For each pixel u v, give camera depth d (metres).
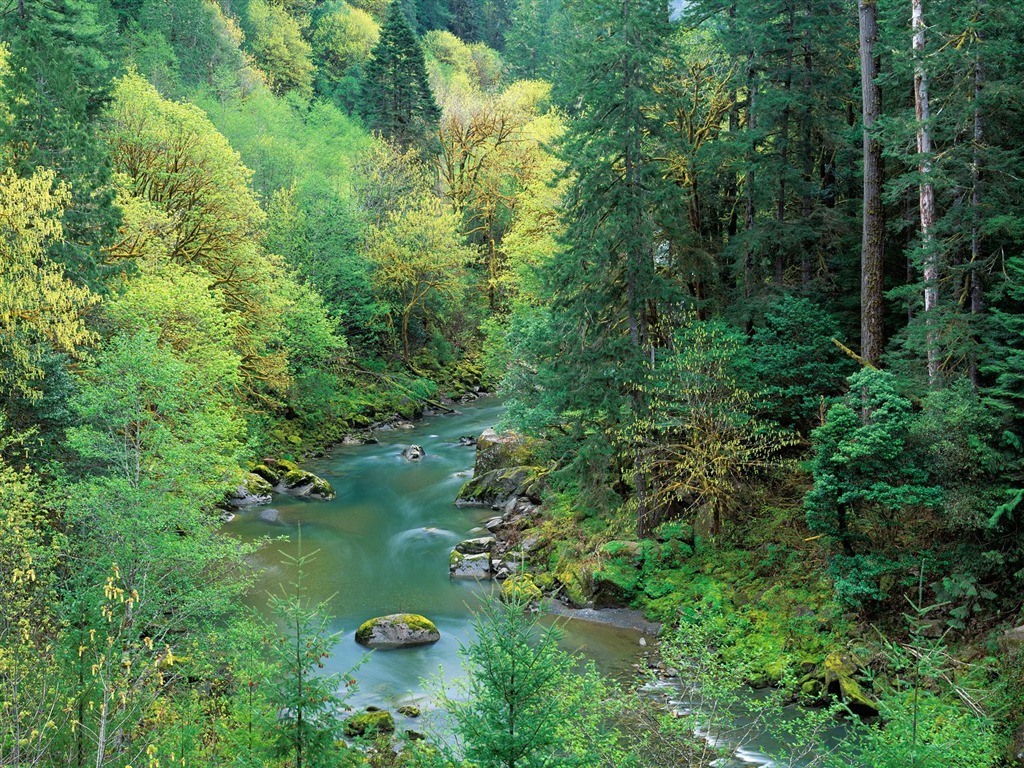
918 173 17.88
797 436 22.73
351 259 50.50
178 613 15.05
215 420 19.83
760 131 26.58
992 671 14.80
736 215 32.09
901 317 25.14
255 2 89.50
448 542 27.14
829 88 26.88
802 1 26.64
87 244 21.08
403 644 19.92
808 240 27.17
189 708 11.93
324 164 58.09
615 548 22.19
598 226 23.47
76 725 9.41
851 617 17.89
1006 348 16.61
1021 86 17.30
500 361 40.06
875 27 21.86
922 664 10.10
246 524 28.72
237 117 55.88
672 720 11.56
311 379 42.50
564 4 26.56
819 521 18.30
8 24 27.34
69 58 22.80
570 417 25.72
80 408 16.11
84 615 10.73
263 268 34.41
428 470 36.88
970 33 17.50
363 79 73.12
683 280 26.38
